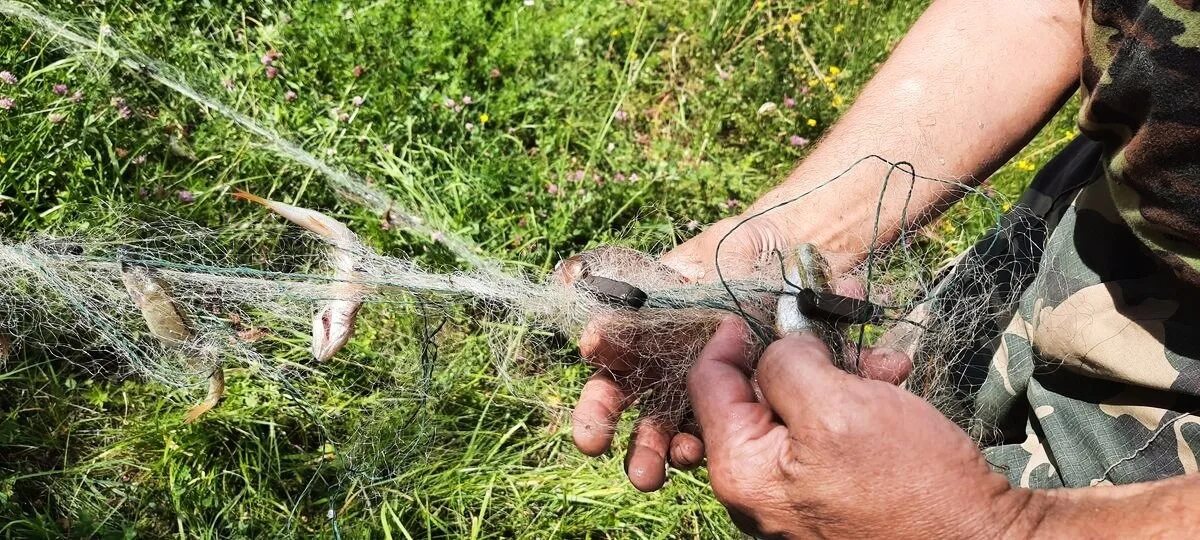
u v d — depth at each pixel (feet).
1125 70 1.74
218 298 2.22
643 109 4.73
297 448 3.18
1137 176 1.75
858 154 2.32
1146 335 1.91
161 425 3.09
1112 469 1.97
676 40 4.99
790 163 4.49
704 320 2.10
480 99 4.32
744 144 4.65
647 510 3.18
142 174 3.56
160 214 3.36
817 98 4.72
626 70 4.80
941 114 2.29
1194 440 1.87
